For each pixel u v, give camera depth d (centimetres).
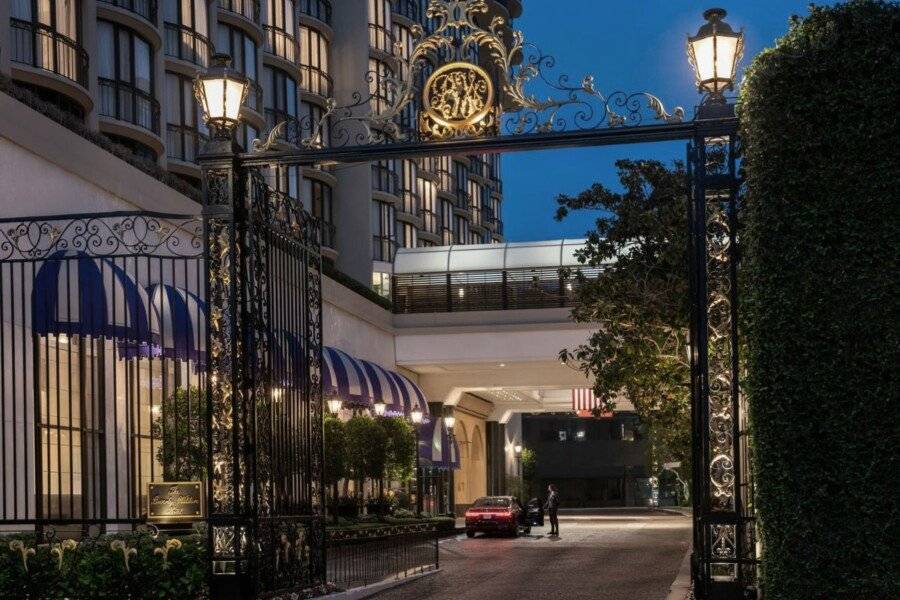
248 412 1201
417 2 6138
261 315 1235
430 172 6894
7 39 2275
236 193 1208
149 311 1287
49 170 1848
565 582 2031
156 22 3272
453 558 2806
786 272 939
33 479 1755
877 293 913
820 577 927
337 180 4888
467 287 4144
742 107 1003
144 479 2117
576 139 1152
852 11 941
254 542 1191
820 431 926
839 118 933
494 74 1185
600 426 9869
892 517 912
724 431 1105
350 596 1524
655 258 1927
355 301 3616
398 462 3312
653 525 5212
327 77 4859
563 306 4044
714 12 1131
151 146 3238
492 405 6194
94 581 1202
